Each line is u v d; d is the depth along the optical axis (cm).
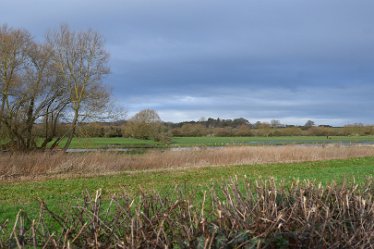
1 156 2597
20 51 3572
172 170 2639
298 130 10681
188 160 3067
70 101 3900
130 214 410
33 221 367
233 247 365
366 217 468
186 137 9838
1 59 3481
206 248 354
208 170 2639
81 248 375
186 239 376
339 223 437
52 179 2195
